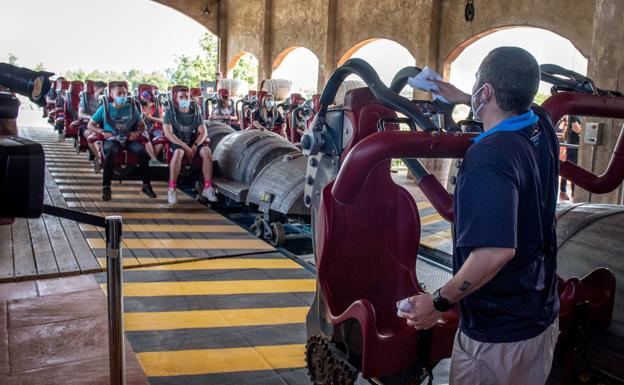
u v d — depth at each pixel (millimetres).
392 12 11438
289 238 5469
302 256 4867
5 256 4117
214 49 22016
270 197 5078
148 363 2707
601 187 2324
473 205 1343
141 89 9188
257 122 9438
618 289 2326
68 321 3018
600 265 2486
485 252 1326
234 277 4102
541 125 1542
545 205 1502
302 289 3898
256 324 3248
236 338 3045
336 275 2404
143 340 2961
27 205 1280
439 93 1865
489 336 1464
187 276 4074
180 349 2877
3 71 1352
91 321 3031
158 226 5535
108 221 1826
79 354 2658
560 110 2068
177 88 6512
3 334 2828
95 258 4172
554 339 1542
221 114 10422
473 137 1847
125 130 6566
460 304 1538
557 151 1564
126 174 6711
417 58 10828
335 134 2541
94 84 9531
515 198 1337
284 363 2775
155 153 7117
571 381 2201
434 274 4410
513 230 1320
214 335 3070
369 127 2416
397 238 2467
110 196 6656
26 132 15914
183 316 3316
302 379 2625
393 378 2172
